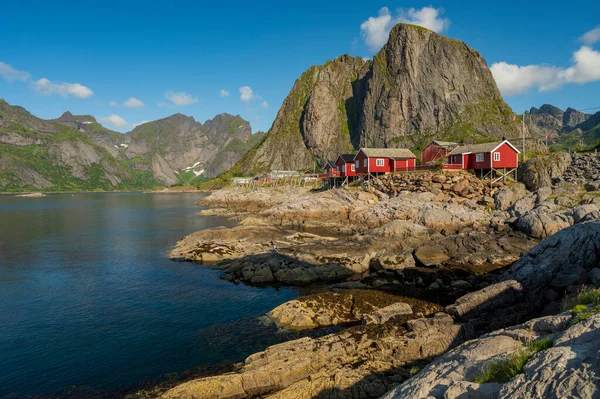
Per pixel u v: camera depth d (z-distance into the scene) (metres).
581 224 32.16
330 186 105.25
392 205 65.44
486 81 196.25
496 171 72.19
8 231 72.00
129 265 44.31
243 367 20.34
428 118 193.38
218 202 134.38
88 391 19.55
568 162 67.56
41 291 35.16
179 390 18.27
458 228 54.84
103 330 26.66
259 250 47.94
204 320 28.16
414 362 19.25
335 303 28.61
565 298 23.89
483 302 26.02
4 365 22.20
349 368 18.53
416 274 35.53
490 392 9.27
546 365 9.28
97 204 151.50
